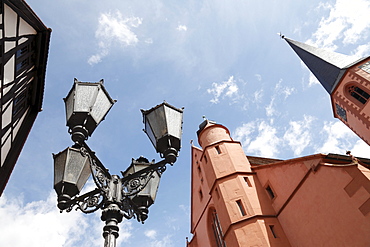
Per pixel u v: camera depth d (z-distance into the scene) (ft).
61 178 19.22
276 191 70.54
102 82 23.03
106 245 17.08
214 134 95.09
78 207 19.71
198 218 95.50
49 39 36.96
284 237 63.67
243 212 69.36
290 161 68.64
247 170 80.33
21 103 38.88
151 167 21.83
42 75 40.16
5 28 28.25
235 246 64.23
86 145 20.59
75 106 20.38
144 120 24.61
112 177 20.93
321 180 58.23
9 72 31.37
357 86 116.88
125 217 21.18
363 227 47.73
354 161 53.36
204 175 96.73
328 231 53.78
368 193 48.52
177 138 22.26
